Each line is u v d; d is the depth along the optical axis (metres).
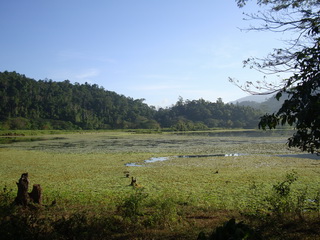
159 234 6.41
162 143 48.94
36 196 9.94
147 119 147.75
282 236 5.62
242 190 14.20
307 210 9.11
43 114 125.94
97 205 10.84
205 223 7.86
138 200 8.83
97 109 148.00
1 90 131.00
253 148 37.69
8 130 91.25
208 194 13.47
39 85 151.75
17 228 5.38
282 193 8.55
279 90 5.03
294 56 5.22
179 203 11.66
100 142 52.28
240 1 6.15
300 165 22.78
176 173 19.86
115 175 19.41
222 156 29.56
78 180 17.69
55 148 39.94
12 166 23.55
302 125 4.52
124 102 169.25
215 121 140.50
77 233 5.95
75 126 117.44
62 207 10.20
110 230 6.77
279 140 51.31
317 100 4.20
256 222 7.28
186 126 118.81
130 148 39.69
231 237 4.39
